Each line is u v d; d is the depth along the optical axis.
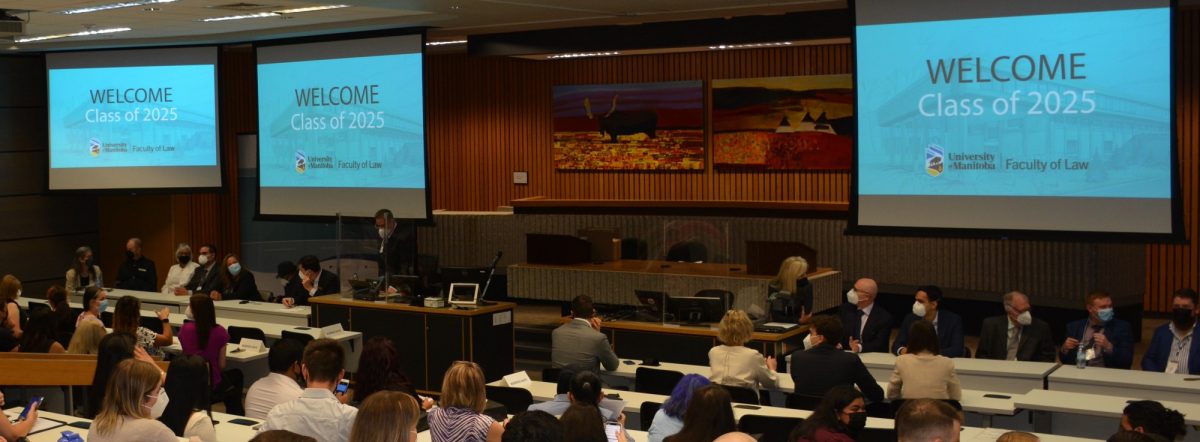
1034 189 8.47
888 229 9.08
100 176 13.47
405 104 11.74
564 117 16.97
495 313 10.16
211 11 10.55
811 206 14.00
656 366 8.26
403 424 3.95
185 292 11.88
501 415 6.76
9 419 6.12
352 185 12.20
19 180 14.59
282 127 12.70
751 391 6.80
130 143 13.37
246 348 9.20
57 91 13.52
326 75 12.30
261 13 10.87
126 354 6.36
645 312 9.84
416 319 10.17
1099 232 8.26
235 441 5.66
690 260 13.09
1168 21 7.93
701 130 16.03
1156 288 13.31
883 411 6.84
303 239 17.09
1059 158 8.37
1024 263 12.66
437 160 17.72
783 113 15.39
